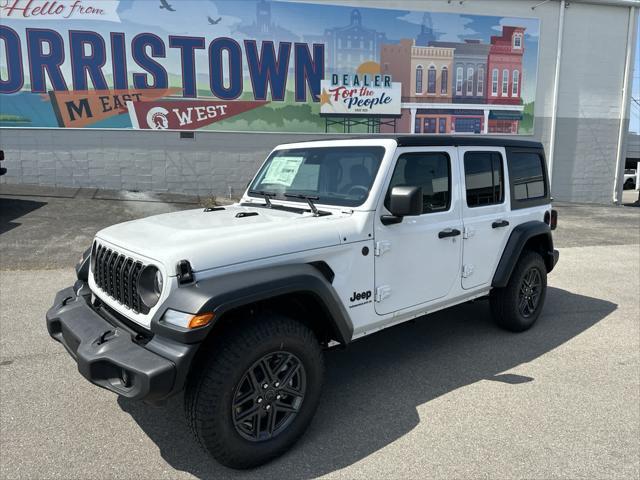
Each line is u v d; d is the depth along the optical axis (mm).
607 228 12188
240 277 2641
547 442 3018
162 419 3264
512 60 16047
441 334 4898
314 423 3238
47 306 5473
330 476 2701
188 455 2881
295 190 3973
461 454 2896
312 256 3010
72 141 13180
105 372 2592
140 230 3162
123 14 12898
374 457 2871
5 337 4590
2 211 10578
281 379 2832
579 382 3842
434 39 15234
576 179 17281
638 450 2938
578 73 16734
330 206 3566
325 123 14633
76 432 3094
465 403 3506
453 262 4043
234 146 14086
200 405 2533
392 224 3473
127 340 2650
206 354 2611
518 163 4852
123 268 2842
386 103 15086
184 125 13695
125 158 13523
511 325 4844
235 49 13688
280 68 14070
